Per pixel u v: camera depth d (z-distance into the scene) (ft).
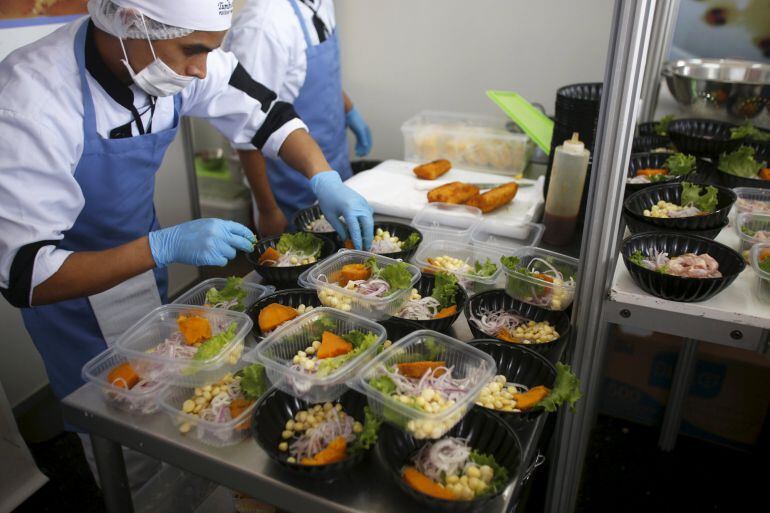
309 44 7.12
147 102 4.73
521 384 3.85
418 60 9.90
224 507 5.34
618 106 3.66
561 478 4.94
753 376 6.84
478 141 7.36
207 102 5.51
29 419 7.54
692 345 6.68
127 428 3.56
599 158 3.85
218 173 12.01
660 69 7.79
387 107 10.50
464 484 3.00
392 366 3.60
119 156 4.68
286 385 3.48
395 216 6.12
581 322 4.37
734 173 6.18
